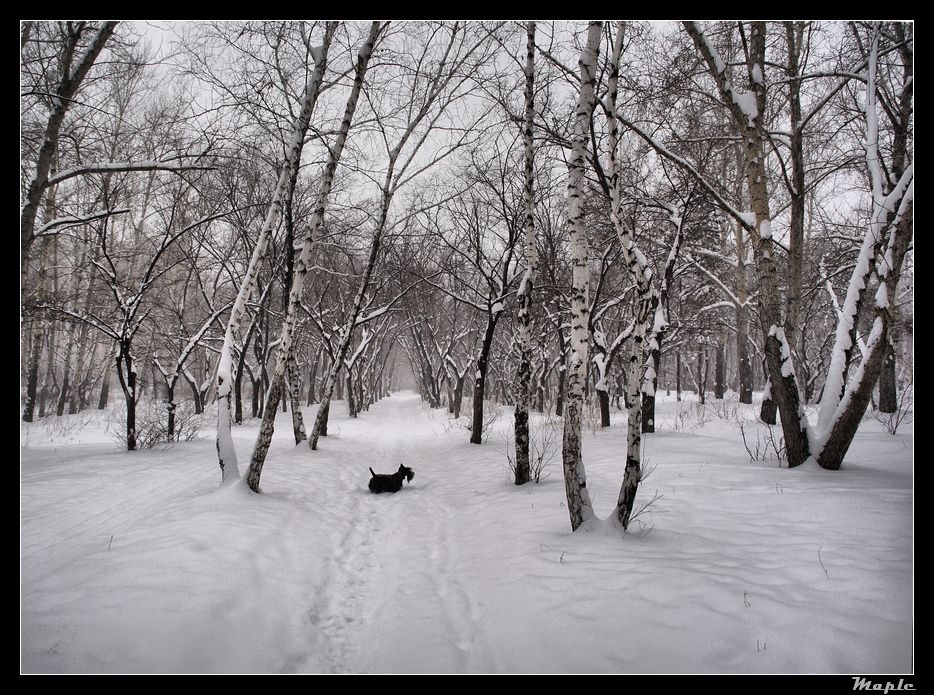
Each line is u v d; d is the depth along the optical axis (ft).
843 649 10.00
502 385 108.99
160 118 33.04
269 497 24.72
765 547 15.80
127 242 63.62
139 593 12.69
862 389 24.30
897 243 24.14
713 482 24.85
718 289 69.82
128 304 39.14
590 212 43.04
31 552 16.92
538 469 29.07
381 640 12.32
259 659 10.96
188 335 65.82
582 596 12.99
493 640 11.93
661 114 35.81
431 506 26.63
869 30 31.96
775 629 10.80
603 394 55.52
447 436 58.80
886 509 18.33
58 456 36.68
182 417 49.55
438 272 53.83
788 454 26.91
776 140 38.32
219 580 13.92
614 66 18.49
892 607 11.41
